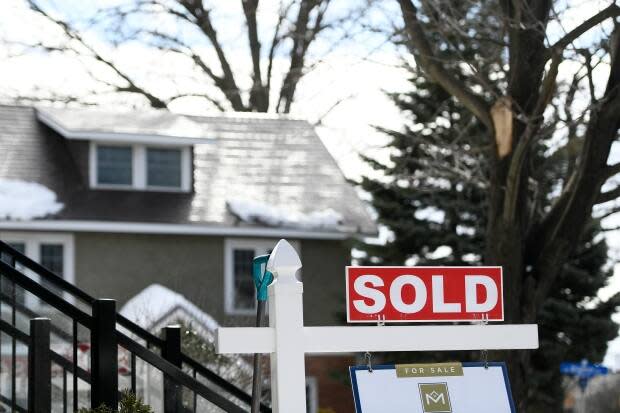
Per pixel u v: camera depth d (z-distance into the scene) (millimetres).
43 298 6902
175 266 24312
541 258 14336
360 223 25703
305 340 6238
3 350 14836
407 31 14398
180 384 7152
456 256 22875
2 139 25078
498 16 13898
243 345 6188
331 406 24594
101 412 6684
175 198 25078
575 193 14086
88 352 14016
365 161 23031
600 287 22703
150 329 16094
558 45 12906
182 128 25359
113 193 24578
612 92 13602
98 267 23766
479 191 22500
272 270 6254
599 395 23609
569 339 22641
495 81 17234
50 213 23375
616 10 12852
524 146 13547
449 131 21875
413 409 6262
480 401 6367
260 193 26016
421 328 6449
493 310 6539
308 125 28828
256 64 28938
